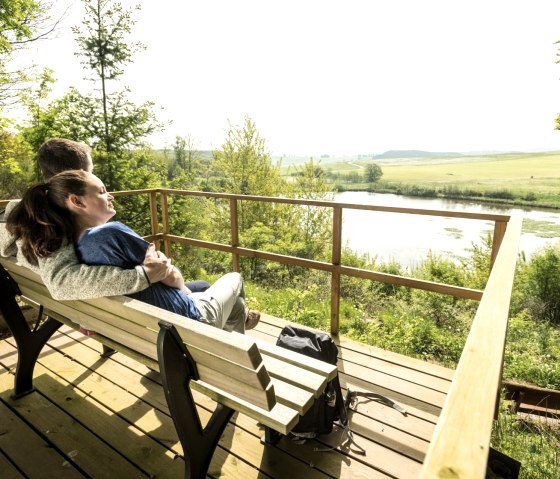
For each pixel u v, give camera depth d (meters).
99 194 1.48
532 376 4.95
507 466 1.75
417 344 4.70
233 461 1.72
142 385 2.25
